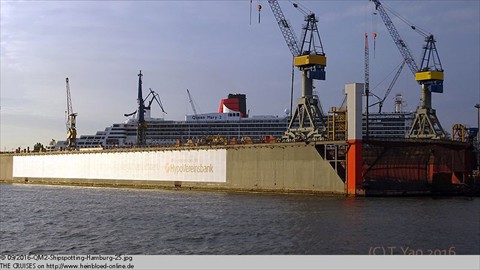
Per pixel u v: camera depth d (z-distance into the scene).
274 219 74.38
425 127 175.00
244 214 80.75
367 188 111.50
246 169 129.62
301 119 139.00
